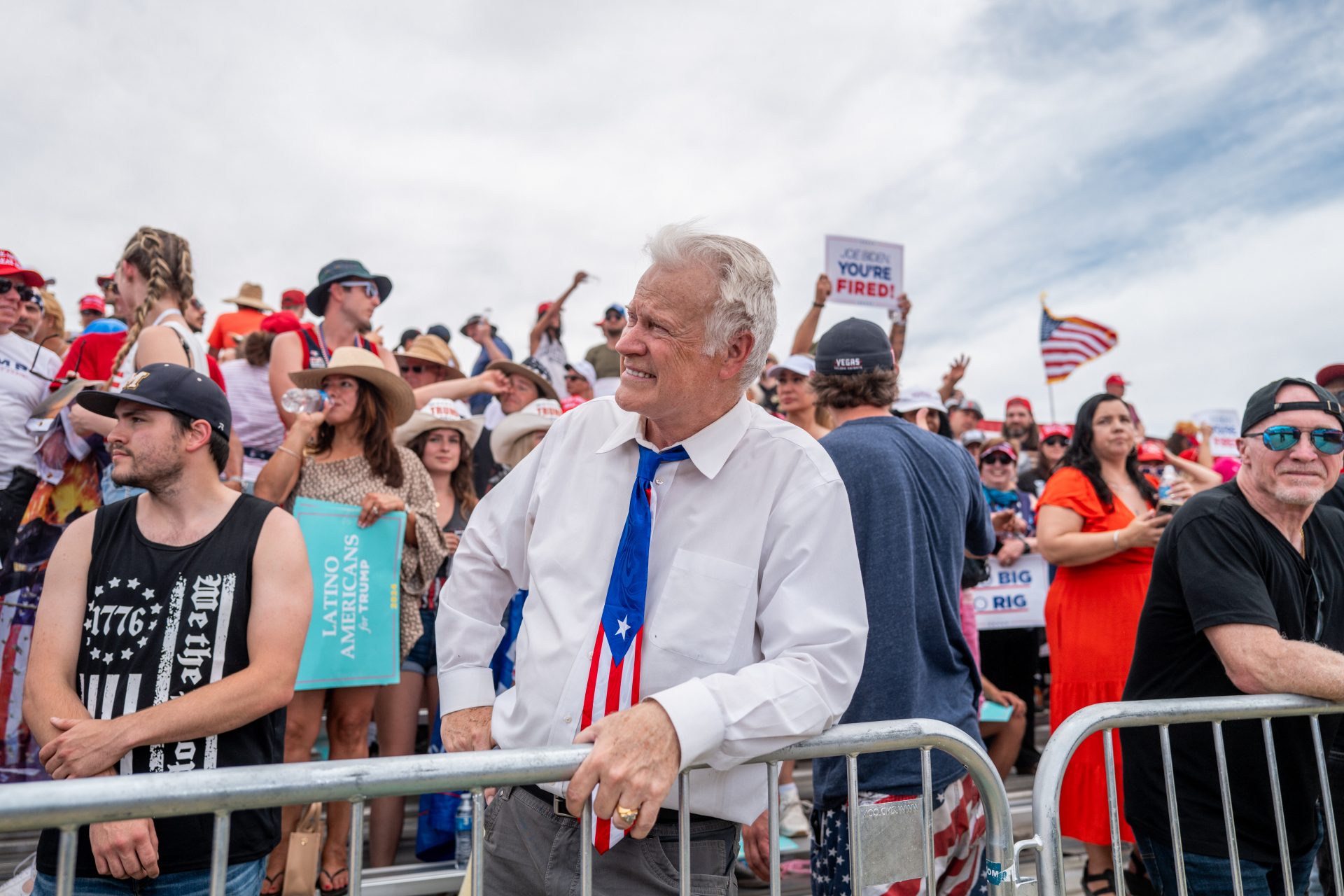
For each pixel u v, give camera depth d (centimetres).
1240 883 202
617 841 155
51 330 498
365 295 407
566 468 175
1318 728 213
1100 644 343
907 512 231
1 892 190
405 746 357
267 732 195
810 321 595
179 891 179
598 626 159
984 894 233
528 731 160
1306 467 220
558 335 712
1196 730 226
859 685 223
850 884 218
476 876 130
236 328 609
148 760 178
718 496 160
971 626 443
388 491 335
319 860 323
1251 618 212
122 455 191
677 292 152
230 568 192
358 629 307
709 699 137
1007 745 447
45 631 187
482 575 185
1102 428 359
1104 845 330
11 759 319
